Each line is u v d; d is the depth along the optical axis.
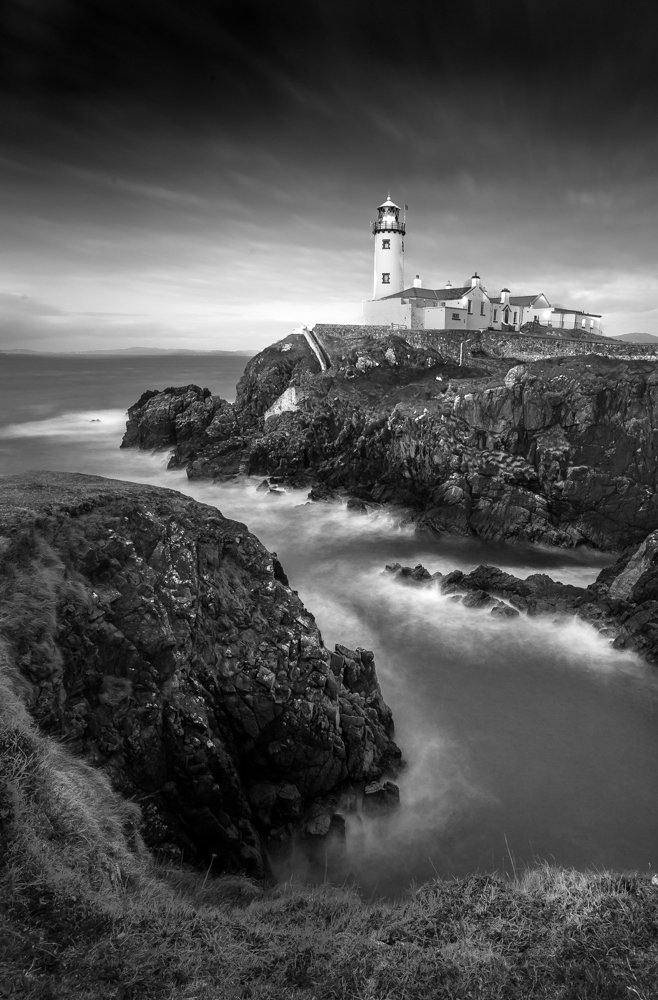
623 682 22.23
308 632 16.92
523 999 6.40
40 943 6.02
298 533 40.84
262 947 7.25
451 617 27.55
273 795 14.32
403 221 85.06
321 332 72.19
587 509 41.09
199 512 18.73
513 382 47.28
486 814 16.05
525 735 19.44
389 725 18.45
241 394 68.81
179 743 12.62
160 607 14.07
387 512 43.59
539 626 26.25
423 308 75.31
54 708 10.68
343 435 51.12
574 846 15.00
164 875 9.55
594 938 7.25
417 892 9.15
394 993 6.54
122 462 60.09
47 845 7.30
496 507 40.62
